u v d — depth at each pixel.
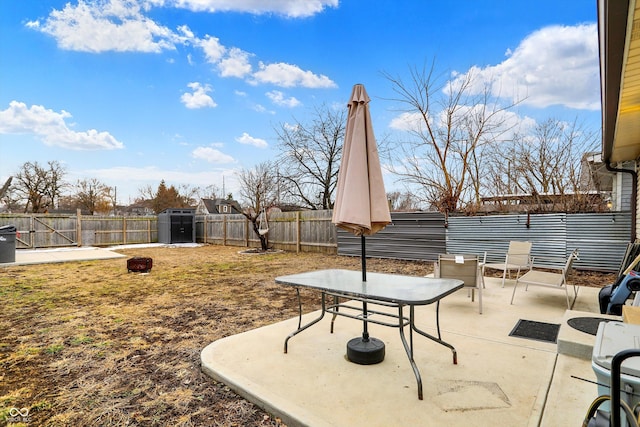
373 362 2.75
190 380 2.66
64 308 4.85
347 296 2.55
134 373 2.79
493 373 2.57
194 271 8.24
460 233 8.55
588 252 6.91
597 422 1.38
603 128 4.04
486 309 4.36
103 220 15.77
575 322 3.22
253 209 14.29
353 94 2.86
